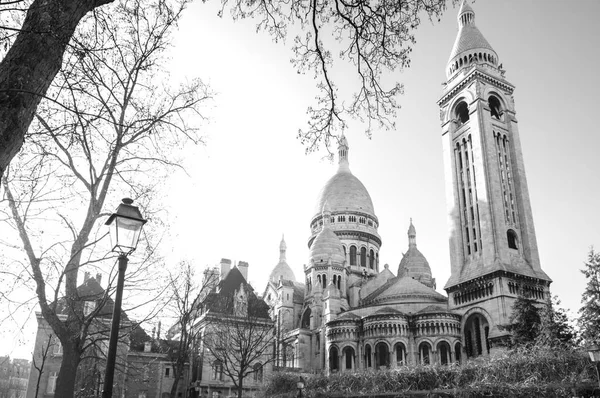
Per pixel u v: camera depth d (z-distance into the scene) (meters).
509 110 113.19
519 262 98.19
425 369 50.50
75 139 21.31
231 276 109.75
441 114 121.69
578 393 38.12
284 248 165.62
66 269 21.22
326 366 106.94
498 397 42.22
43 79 10.95
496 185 102.62
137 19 22.89
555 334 68.38
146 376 86.88
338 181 166.62
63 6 11.28
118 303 17.06
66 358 21.84
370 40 18.86
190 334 63.50
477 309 95.75
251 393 85.88
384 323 99.94
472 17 127.25
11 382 133.62
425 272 137.62
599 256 71.25
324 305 120.12
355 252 152.88
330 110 19.95
